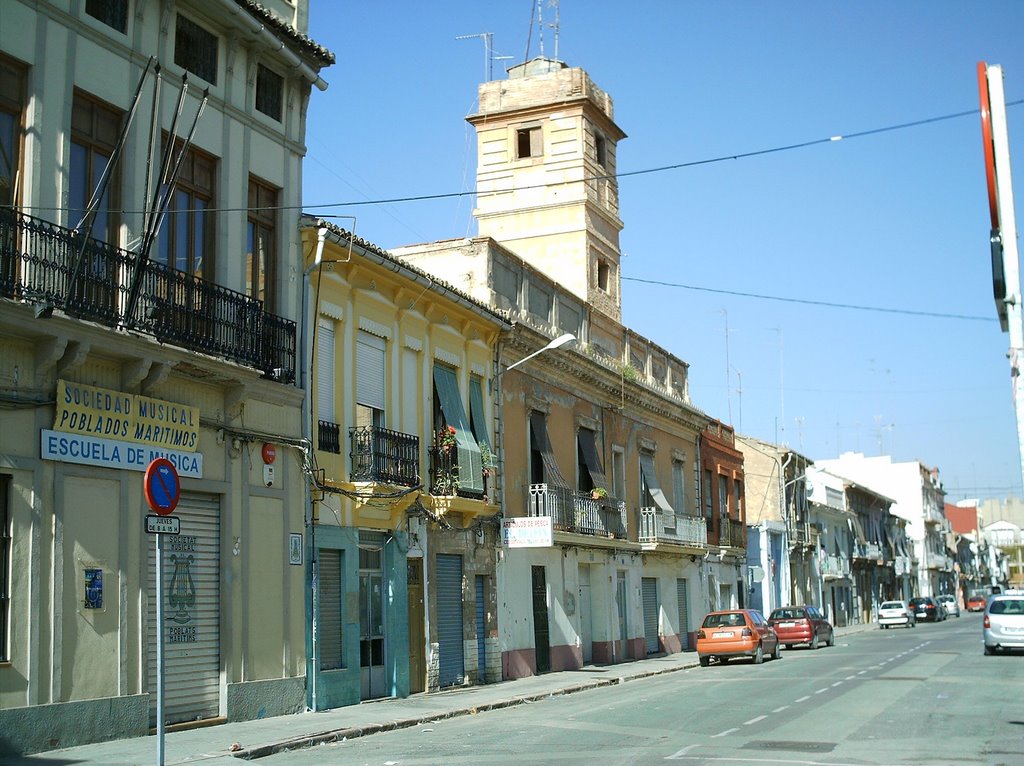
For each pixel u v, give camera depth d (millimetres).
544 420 30797
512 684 25812
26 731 13453
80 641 14453
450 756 13766
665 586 39938
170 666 16141
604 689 25953
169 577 16312
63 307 13898
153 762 12852
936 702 19891
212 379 16984
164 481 11828
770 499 60906
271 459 18562
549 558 30297
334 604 20453
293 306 19672
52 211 14656
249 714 17516
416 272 23125
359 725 16969
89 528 14742
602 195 38812
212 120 17922
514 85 38719
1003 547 175875
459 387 26031
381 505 21656
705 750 13805
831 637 45875
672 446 42188
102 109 15859
